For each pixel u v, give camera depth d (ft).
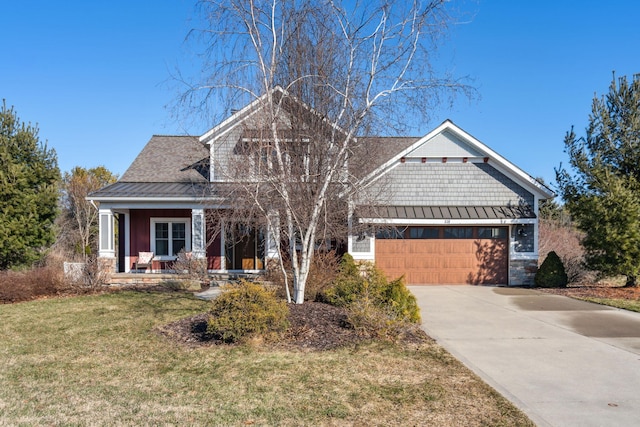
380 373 21.11
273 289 35.22
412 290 50.55
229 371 21.29
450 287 53.21
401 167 55.62
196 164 62.85
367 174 33.30
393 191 50.80
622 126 51.06
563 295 46.57
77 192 110.42
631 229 46.73
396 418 16.14
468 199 55.52
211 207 46.96
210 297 43.57
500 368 22.11
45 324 32.24
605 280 58.18
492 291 49.88
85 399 17.93
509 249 55.06
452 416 16.31
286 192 30.81
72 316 35.01
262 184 30.86
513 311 37.65
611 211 47.85
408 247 55.36
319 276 38.14
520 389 19.17
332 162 31.17
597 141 52.44
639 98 50.47
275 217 32.55
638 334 29.50
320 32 30.83
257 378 20.30
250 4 29.78
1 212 52.90
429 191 55.47
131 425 15.47
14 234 52.49
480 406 17.25
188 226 61.16
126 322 32.35
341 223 36.68
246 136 30.71
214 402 17.56
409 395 18.37
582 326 31.86
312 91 31.12
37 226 54.65
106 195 53.01
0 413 16.51
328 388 19.08
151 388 19.19
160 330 29.45
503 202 55.57
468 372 21.43
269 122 30.48
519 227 54.90
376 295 32.09
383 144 36.22
